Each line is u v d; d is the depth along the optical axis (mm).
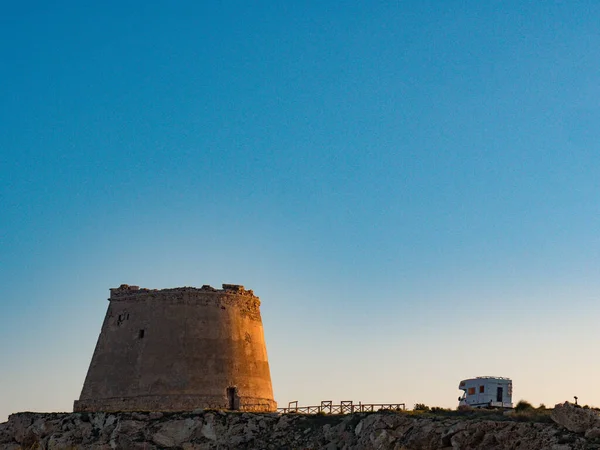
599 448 62562
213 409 81188
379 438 71688
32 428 83312
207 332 85000
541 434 65938
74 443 80375
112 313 87875
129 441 78125
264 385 87375
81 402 85562
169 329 84500
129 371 84125
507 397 85188
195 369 83438
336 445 74812
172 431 78500
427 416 72438
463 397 88188
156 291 86062
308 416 78688
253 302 89688
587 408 67438
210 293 86375
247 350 86812
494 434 67688
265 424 78438
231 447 77375
